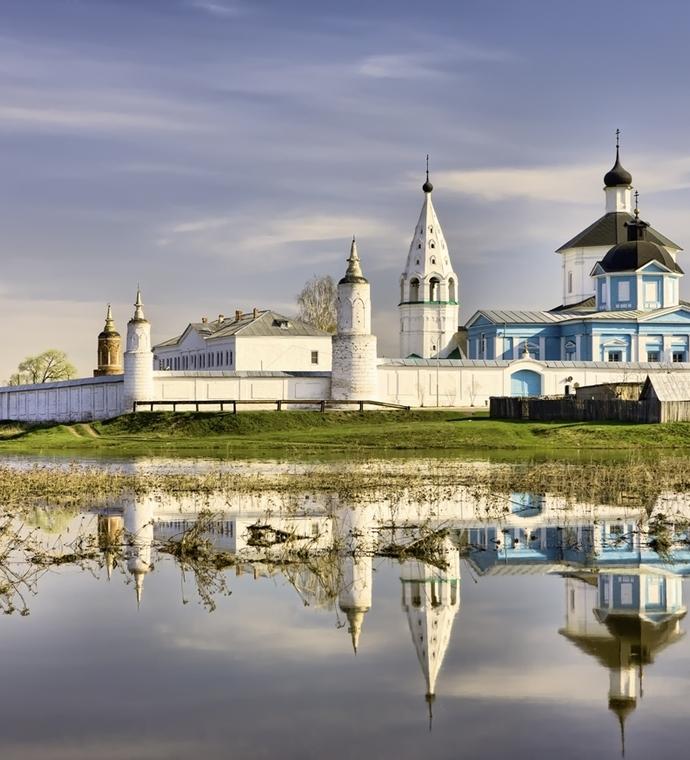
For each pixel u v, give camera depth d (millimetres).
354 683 16922
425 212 148625
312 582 24250
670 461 61938
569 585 23984
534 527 32938
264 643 19094
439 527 32844
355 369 103688
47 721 15336
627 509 37531
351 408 102250
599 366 110688
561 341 129875
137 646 18938
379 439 82938
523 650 18688
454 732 14852
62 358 197000
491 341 130750
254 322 128875
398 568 25969
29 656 18391
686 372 108188
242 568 25938
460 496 41469
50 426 112188
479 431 84500
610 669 17578
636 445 79312
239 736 14734
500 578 24750
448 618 20891
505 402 95500
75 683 16938
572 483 46500
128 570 25656
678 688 16625
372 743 14477
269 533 31281
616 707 15781
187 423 96875
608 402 88750
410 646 18906
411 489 44031
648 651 18578
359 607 21797
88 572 25438
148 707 15875
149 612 21391
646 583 24219
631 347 124438
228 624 20422
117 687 16734
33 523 33812
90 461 65250
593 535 31219
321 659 18141
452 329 148500
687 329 124938
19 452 77750
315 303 171625
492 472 53156
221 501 39750
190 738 14672
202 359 139625
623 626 20281
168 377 104875
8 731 14984
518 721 15273
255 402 99062
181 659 18172
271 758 14000
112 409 109375
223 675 17328
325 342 129250
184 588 23594
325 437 85062
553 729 14961
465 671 17453
